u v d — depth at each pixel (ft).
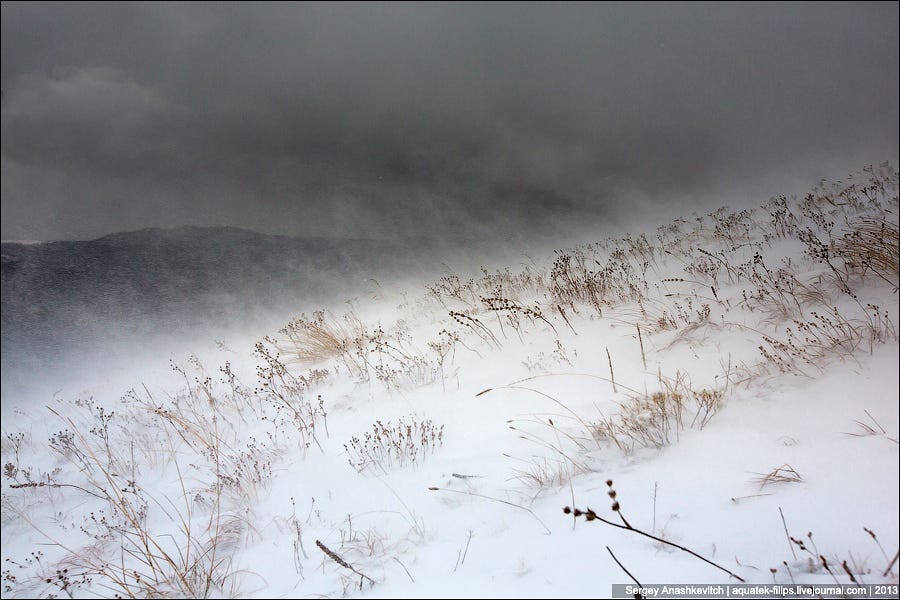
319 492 14.16
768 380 13.30
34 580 13.58
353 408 19.47
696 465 10.93
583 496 10.93
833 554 7.58
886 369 11.85
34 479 21.56
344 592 9.37
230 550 12.32
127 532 14.43
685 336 17.12
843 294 16.43
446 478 12.99
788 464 10.03
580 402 15.20
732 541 8.46
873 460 9.35
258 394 24.06
